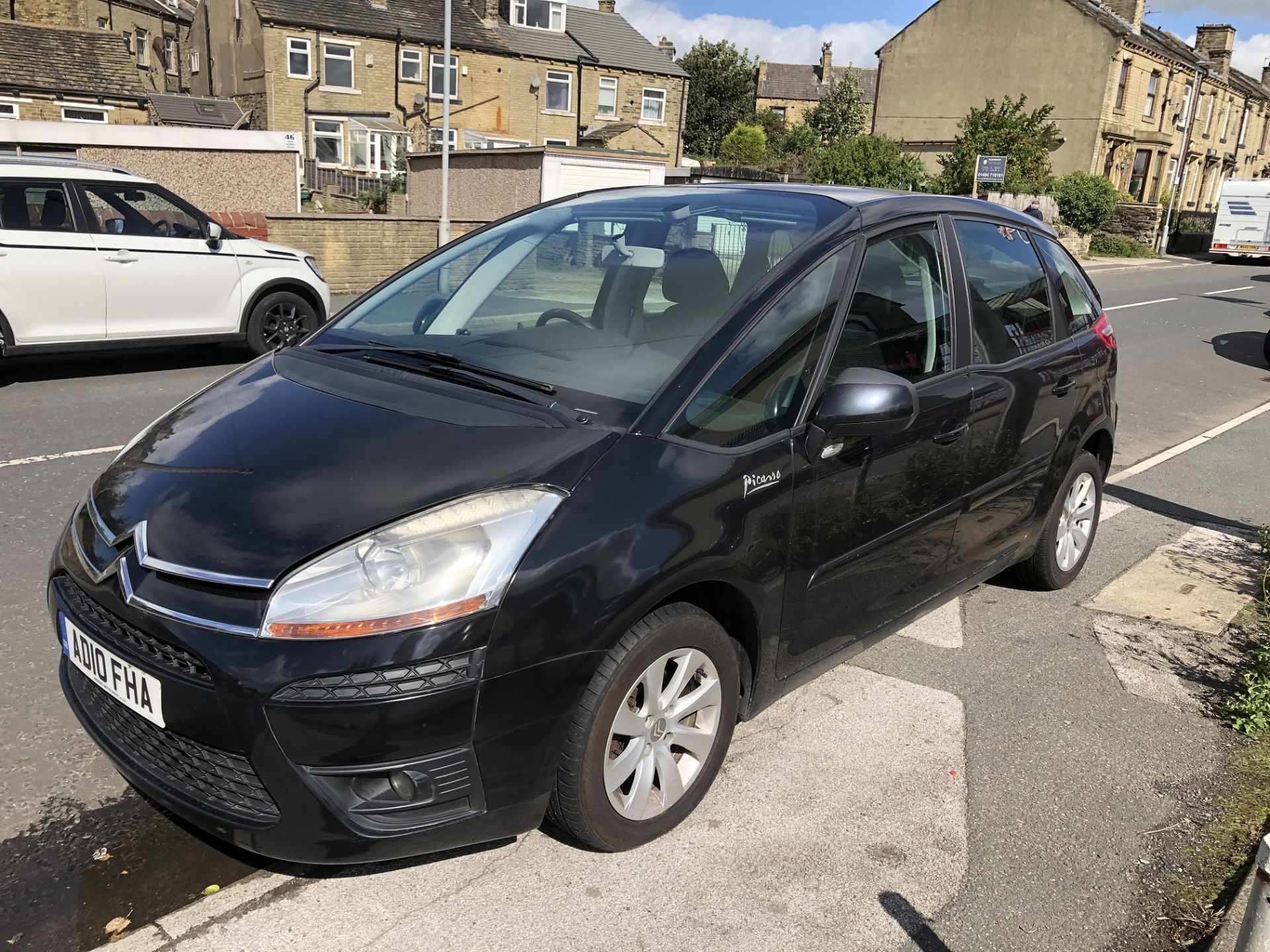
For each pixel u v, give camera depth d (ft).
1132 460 25.25
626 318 10.02
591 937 7.93
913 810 9.88
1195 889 8.95
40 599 13.43
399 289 12.12
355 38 111.96
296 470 8.09
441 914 8.11
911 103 133.18
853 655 11.18
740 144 184.03
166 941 7.73
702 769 9.32
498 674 7.32
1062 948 8.17
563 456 8.05
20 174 25.53
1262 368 42.68
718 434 8.87
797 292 9.89
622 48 136.56
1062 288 14.74
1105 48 118.52
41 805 9.33
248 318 29.91
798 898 8.52
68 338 26.40
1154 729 11.76
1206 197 166.71
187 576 7.39
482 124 123.75
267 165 53.78
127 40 124.67
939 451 11.21
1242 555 18.07
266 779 7.19
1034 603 15.40
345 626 7.06
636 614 7.93
